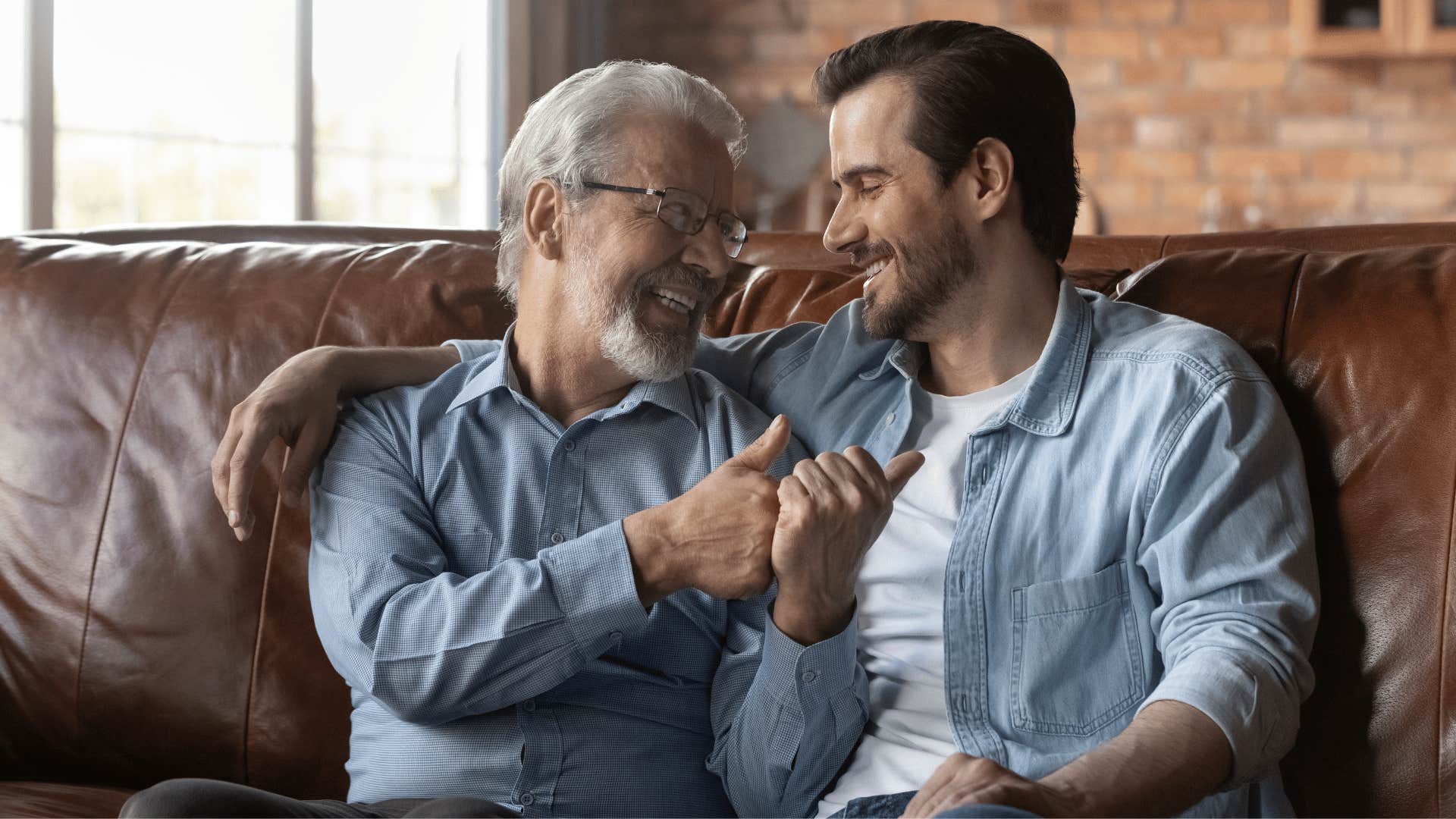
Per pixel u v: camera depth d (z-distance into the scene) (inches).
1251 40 197.6
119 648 62.4
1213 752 41.4
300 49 162.6
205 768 61.5
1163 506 47.2
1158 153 201.9
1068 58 203.2
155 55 143.6
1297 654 43.9
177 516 63.2
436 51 185.2
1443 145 192.7
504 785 50.4
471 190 193.3
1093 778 39.9
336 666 52.3
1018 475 50.6
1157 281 57.9
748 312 66.7
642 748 52.7
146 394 65.3
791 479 47.1
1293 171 197.9
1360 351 51.4
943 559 51.6
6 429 66.0
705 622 54.8
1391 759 47.0
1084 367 51.4
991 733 48.4
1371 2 188.1
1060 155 54.3
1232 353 49.6
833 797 51.1
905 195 53.4
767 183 207.6
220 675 61.4
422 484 54.8
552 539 54.4
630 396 56.7
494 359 58.1
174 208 147.3
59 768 63.4
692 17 211.2
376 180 176.1
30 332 67.6
